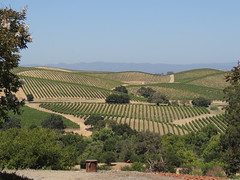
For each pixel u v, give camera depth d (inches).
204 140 3149.6
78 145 2691.9
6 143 906.7
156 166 1315.2
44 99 5561.0
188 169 1270.9
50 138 1021.2
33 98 5447.8
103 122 3870.6
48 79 6771.7
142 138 2822.3
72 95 5959.6
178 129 4183.1
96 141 3041.3
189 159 2106.3
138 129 4170.8
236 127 1191.6
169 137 2974.9
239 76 891.4
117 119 4512.8
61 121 3821.4
